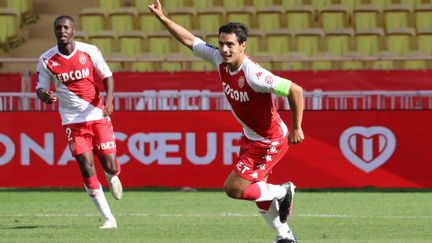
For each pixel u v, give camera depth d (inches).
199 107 1893.5
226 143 1768.0
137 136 1781.5
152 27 2527.1
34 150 1795.0
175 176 1780.3
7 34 2508.6
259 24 2527.1
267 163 956.0
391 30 2502.5
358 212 1425.9
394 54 2416.3
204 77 2016.5
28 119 1792.6
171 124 1775.3
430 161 1738.4
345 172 1754.4
